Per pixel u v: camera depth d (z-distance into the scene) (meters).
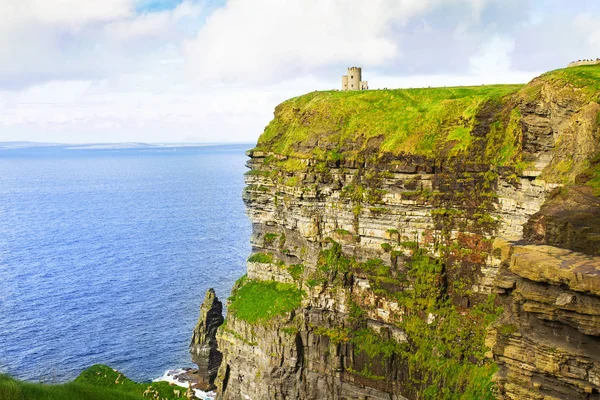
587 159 62.78
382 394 92.06
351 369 95.19
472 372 81.50
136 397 51.56
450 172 89.94
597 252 47.66
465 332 84.44
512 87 99.12
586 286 43.72
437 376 84.88
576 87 70.38
